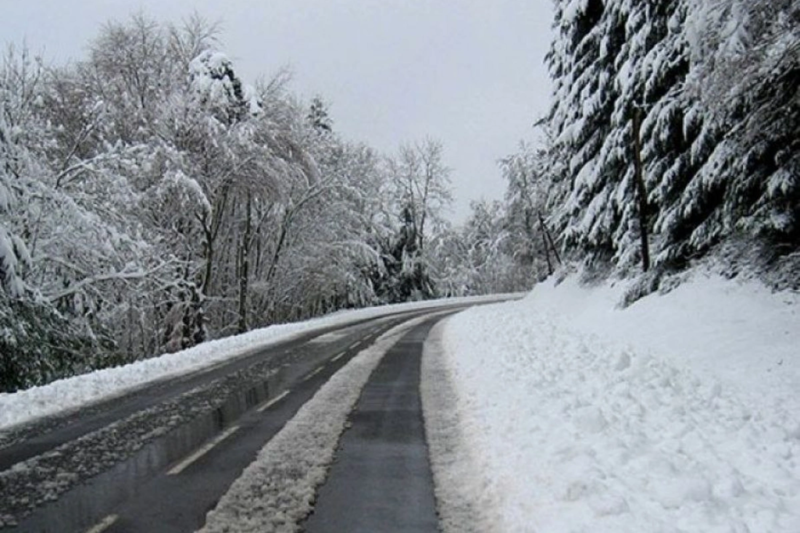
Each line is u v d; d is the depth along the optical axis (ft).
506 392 34.42
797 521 16.07
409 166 213.66
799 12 35.88
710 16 39.50
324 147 128.06
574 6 87.45
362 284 163.12
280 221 123.34
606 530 16.06
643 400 30.89
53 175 69.56
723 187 56.44
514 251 205.98
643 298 64.08
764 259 51.80
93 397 40.14
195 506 19.92
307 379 45.62
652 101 68.44
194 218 98.68
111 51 100.73
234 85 102.99
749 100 40.65
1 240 52.47
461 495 20.44
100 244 67.41
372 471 23.15
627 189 75.51
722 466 20.77
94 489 21.77
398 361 53.83
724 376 36.65
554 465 21.31
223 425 31.32
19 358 55.57
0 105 57.93
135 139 96.43
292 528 18.06
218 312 123.44
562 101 99.25
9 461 25.54
